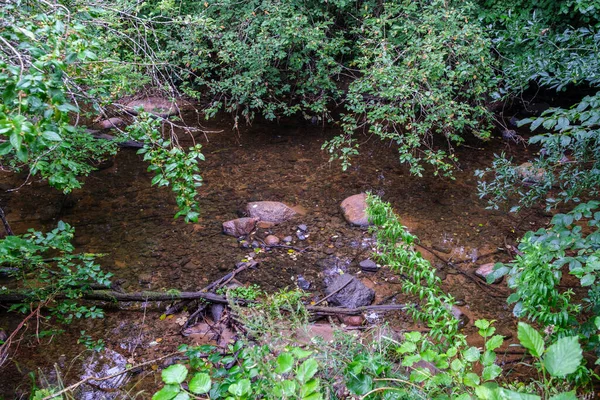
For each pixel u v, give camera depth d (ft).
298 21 21.58
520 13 23.38
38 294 12.31
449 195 18.65
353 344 7.88
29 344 11.66
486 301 13.19
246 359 8.02
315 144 23.17
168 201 18.19
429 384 5.84
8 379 10.71
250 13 22.21
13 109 6.11
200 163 21.16
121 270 14.43
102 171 20.17
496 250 15.38
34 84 5.93
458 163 21.06
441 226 16.70
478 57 19.51
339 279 13.76
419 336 6.29
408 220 17.08
